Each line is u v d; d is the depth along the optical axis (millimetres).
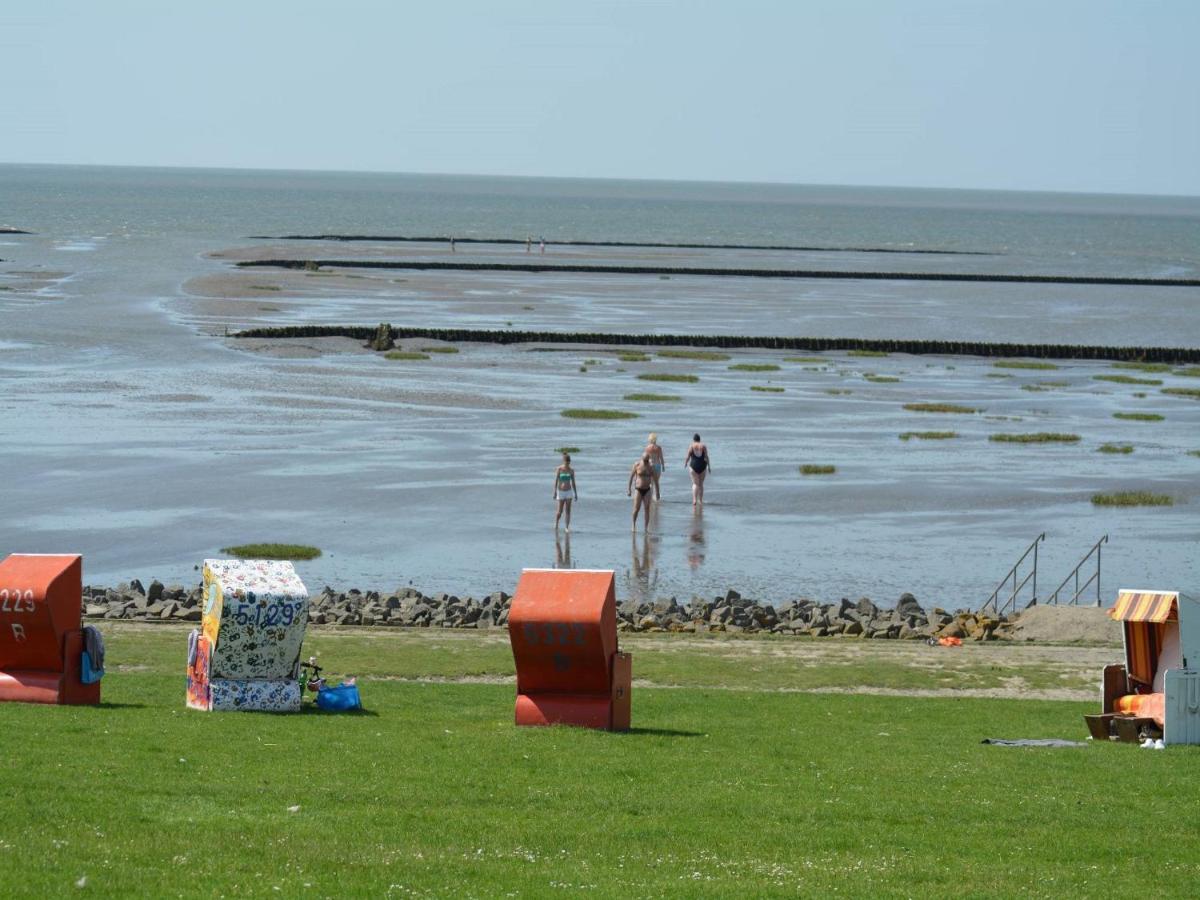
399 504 105000
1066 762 41094
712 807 34031
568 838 30578
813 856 30016
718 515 104875
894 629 71562
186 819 30797
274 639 46188
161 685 51438
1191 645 45188
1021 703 53969
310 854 28219
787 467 124500
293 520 98625
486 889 26312
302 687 48688
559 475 98125
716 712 49344
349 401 155125
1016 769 39938
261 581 46312
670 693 53406
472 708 48656
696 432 141875
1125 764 40906
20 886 25094
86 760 36344
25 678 45906
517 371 187000
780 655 63469
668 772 37969
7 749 37219
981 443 140250
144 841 28656
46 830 29109
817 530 100250
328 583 82062
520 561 89062
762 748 42250
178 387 160375
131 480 110125
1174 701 44531
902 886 27781
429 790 34750
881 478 120312
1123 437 146375
